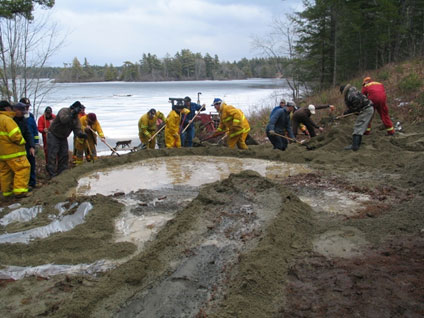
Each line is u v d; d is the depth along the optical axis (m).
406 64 16.61
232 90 60.34
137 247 4.30
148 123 10.45
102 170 8.16
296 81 24.94
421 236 3.99
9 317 3.08
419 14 22.41
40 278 3.71
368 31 21.56
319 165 7.77
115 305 3.19
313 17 20.70
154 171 7.90
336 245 3.94
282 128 9.59
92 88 83.56
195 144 11.30
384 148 8.59
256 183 5.66
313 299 3.01
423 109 11.30
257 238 4.09
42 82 14.23
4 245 4.38
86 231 4.69
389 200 5.34
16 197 6.46
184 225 4.55
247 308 2.96
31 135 7.30
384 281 3.13
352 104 8.51
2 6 11.38
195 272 3.60
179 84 105.50
